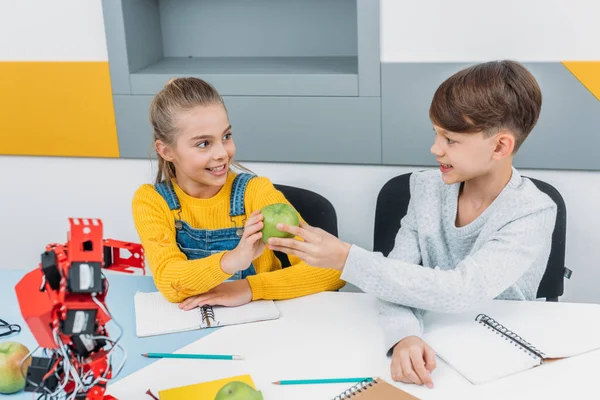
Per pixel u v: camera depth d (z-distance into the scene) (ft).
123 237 8.16
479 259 4.23
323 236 4.11
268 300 4.55
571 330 4.02
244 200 5.27
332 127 7.15
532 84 4.11
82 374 2.98
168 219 5.15
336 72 7.00
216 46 8.05
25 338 4.15
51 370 3.01
